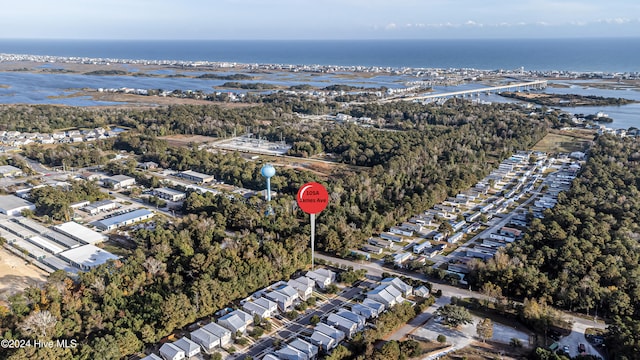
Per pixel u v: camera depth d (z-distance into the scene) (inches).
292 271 6673.2
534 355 4832.7
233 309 5772.6
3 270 6683.1
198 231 7529.5
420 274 6855.3
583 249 6855.3
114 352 4702.3
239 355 5019.7
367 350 4862.2
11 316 5177.2
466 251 7534.5
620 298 5610.2
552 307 5925.2
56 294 5580.7
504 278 6176.2
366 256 7367.1
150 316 5290.4
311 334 5369.1
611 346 4940.9
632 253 6747.1
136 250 6727.4
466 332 5423.2
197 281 5876.0
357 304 5890.8
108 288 5713.6
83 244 7519.7
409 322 5615.2
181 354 4911.4
